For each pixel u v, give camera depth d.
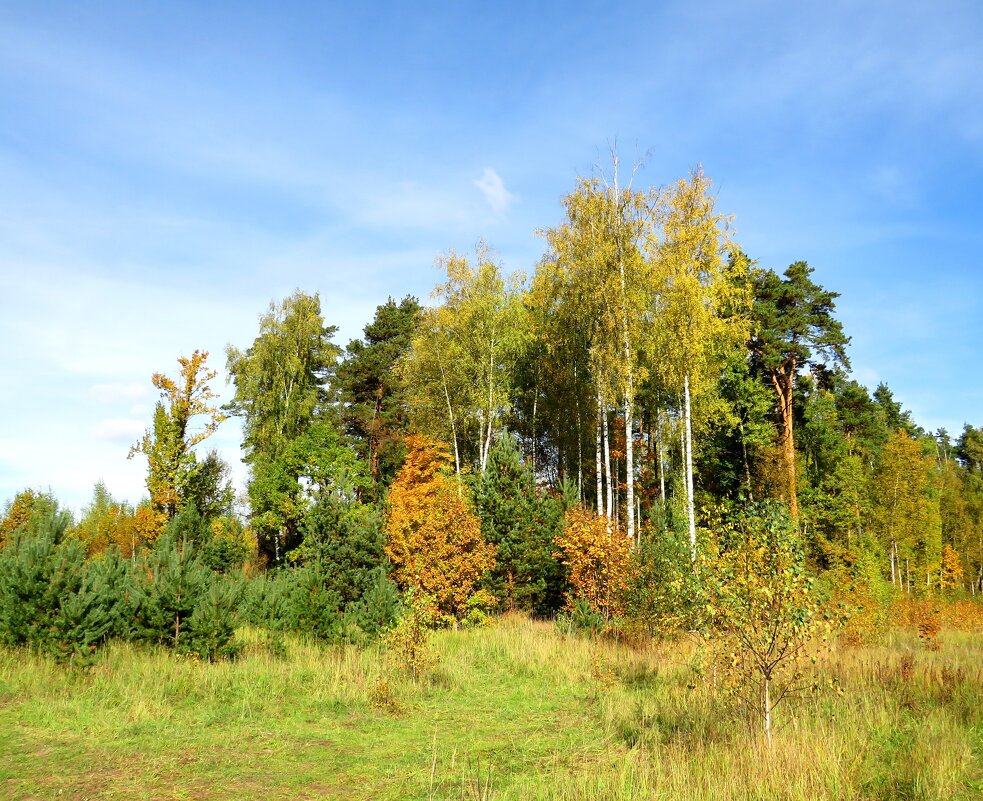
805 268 35.56
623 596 18.38
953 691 11.08
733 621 8.10
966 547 51.53
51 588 12.77
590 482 37.69
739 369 34.75
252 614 18.02
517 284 31.22
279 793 7.26
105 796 6.93
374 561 19.28
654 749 8.54
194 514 27.77
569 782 7.32
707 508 9.21
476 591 22.36
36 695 10.62
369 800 7.09
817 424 37.06
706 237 23.16
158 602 14.05
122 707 10.37
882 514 39.97
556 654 15.97
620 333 23.98
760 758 7.20
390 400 42.09
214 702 11.09
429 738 9.73
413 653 13.67
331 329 44.72
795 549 8.08
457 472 30.75
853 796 6.39
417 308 45.75
